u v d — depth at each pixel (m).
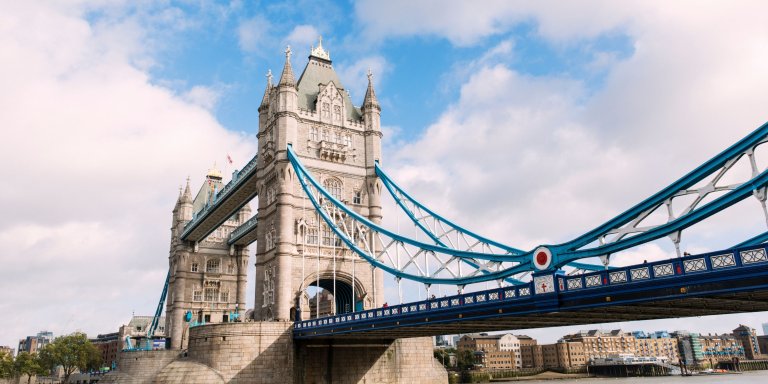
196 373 55.22
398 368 63.06
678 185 28.39
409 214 64.44
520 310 33.91
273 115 72.88
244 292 110.56
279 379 56.94
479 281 41.41
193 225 100.00
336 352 60.53
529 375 187.75
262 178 73.25
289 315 62.81
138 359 88.50
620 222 30.62
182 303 104.56
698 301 27.92
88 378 145.88
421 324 41.69
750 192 25.33
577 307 30.59
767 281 22.50
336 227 61.72
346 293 71.25
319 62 78.88
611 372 195.00
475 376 162.75
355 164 72.75
